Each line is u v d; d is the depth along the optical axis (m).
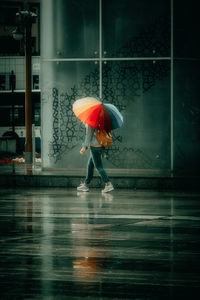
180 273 6.72
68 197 15.65
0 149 47.62
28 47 29.66
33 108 61.81
